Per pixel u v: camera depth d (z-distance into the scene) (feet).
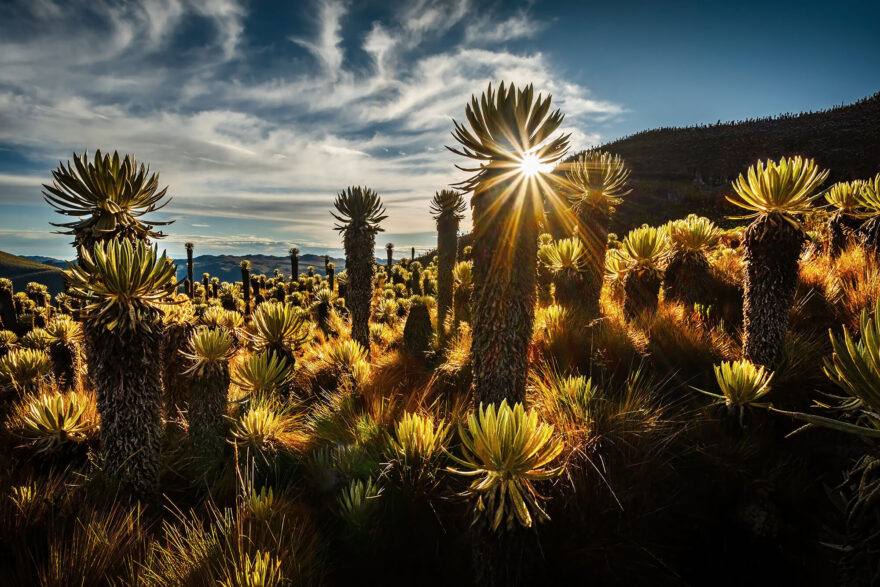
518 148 9.02
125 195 9.67
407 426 9.51
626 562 7.42
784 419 9.00
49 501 8.17
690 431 9.28
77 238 9.60
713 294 16.17
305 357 20.86
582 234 16.26
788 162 9.76
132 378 8.66
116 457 8.92
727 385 8.91
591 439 8.97
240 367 14.20
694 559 7.60
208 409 10.75
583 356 13.62
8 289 56.39
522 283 9.21
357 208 21.03
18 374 14.92
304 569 7.25
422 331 19.93
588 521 7.87
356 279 21.48
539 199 9.06
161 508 9.35
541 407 10.64
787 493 7.84
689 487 8.39
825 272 14.88
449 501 8.48
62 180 9.27
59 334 16.62
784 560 7.33
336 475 10.04
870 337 4.53
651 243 15.33
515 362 9.57
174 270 9.00
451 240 26.50
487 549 6.75
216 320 17.53
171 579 6.73
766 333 10.16
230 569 6.81
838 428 4.45
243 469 10.34
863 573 4.34
